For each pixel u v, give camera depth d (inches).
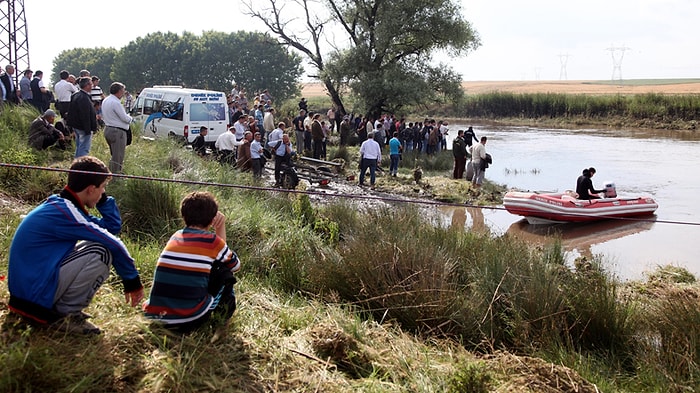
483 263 287.4
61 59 3722.9
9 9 815.1
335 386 149.8
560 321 233.3
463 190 693.3
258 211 348.8
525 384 165.9
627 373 209.6
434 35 1268.5
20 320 143.6
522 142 1400.1
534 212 557.3
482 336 225.1
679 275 369.4
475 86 5083.7
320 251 285.9
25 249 141.5
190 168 434.3
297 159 759.7
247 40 2847.0
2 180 325.7
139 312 170.2
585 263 353.7
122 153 367.9
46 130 410.9
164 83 2920.8
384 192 655.8
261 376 148.6
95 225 147.6
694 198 693.9
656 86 4488.2
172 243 162.4
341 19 1302.9
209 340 159.0
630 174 874.8
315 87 4938.5
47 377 127.0
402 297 239.1
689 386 190.7
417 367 169.8
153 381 135.7
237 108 900.0
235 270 168.9
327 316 204.1
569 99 2186.3
